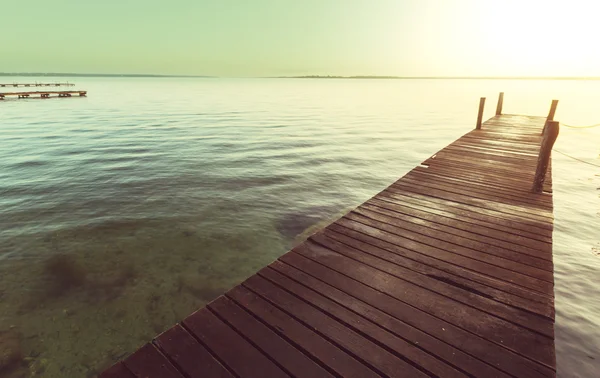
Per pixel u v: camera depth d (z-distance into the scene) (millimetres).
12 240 8414
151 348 2828
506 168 8891
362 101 74062
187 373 2568
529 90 139375
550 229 5152
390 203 6414
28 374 4488
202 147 21672
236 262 7805
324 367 2635
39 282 6637
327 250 4570
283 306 3363
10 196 11734
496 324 3066
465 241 4793
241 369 2609
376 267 4113
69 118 35594
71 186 13039
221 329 3053
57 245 8234
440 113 48344
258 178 15062
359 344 2850
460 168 8930
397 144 24719
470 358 2672
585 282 7316
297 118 40062
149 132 27234
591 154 21859
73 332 5309
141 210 10766
